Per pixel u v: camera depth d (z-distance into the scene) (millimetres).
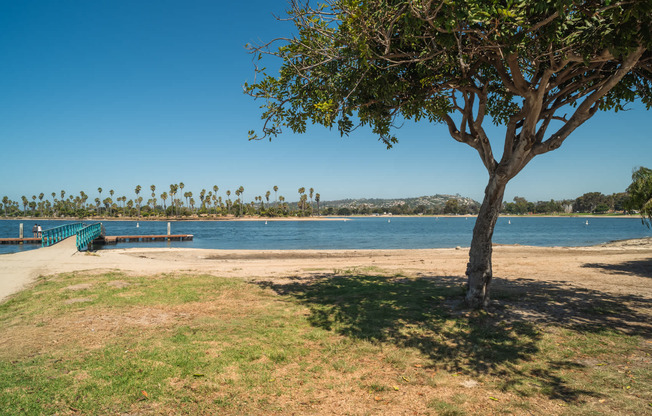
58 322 6812
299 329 6586
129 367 4734
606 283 10680
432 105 8445
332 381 4547
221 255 25094
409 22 5727
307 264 17312
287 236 63125
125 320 7000
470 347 5621
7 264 15461
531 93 6738
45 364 4805
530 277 11883
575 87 7637
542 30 6391
